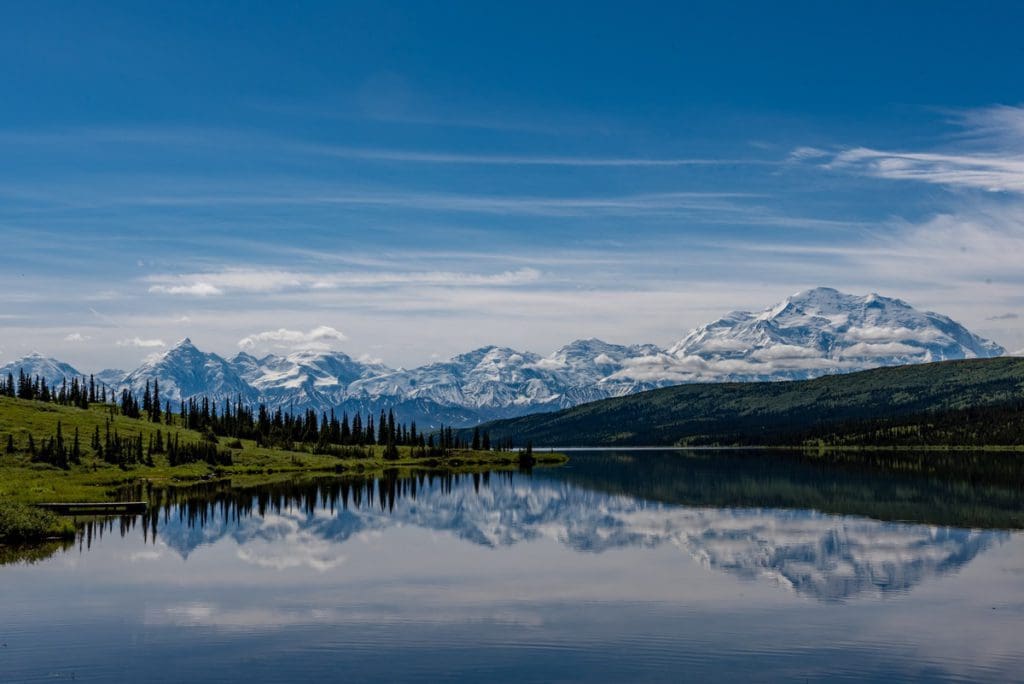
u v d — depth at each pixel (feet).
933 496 454.40
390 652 158.10
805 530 326.03
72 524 318.86
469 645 162.71
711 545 289.74
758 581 224.12
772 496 477.36
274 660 153.07
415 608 193.26
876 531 319.88
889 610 190.29
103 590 212.84
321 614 187.42
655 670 147.95
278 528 341.21
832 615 185.68
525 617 184.34
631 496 498.28
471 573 238.48
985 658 153.79
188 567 247.29
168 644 163.63
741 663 151.53
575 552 277.23
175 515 386.11
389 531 334.44
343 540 306.76
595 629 173.99
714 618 183.11
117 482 572.92
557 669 148.05
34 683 141.59
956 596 204.44
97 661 152.76
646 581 224.94
